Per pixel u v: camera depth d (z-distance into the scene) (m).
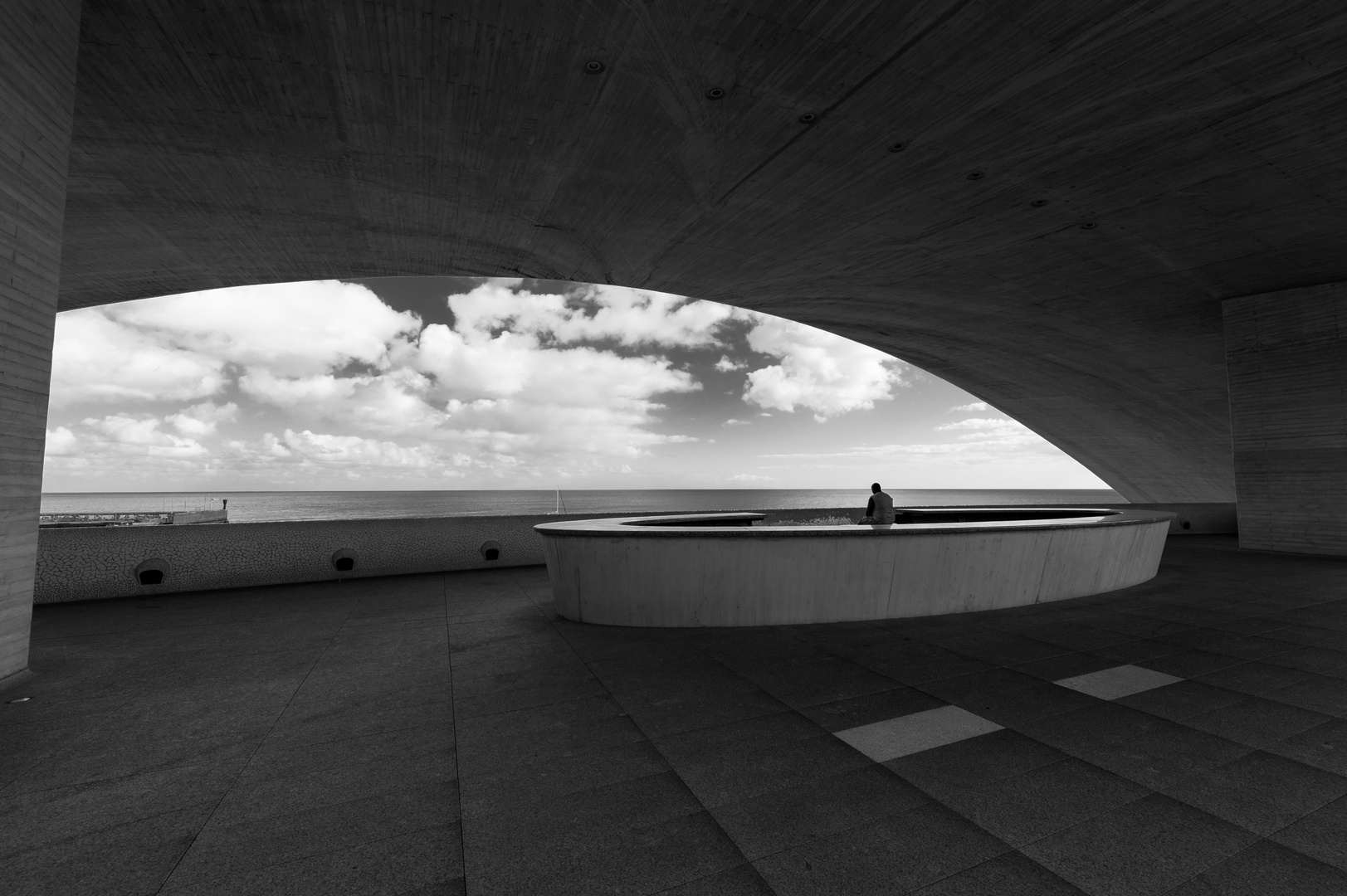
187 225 11.74
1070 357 19.86
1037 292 14.95
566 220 12.14
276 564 8.57
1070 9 6.25
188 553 8.04
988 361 22.52
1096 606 6.62
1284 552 12.00
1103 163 9.12
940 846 2.23
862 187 10.38
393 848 2.23
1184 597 7.14
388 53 7.14
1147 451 24.95
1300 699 3.80
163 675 4.41
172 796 2.64
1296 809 2.49
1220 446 22.33
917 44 6.90
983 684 4.11
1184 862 2.12
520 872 2.08
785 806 2.52
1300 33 6.38
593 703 3.79
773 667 4.52
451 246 13.66
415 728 3.41
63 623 6.17
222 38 6.84
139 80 7.50
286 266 14.50
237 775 2.84
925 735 3.27
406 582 8.79
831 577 5.91
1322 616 6.14
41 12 4.50
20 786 2.74
